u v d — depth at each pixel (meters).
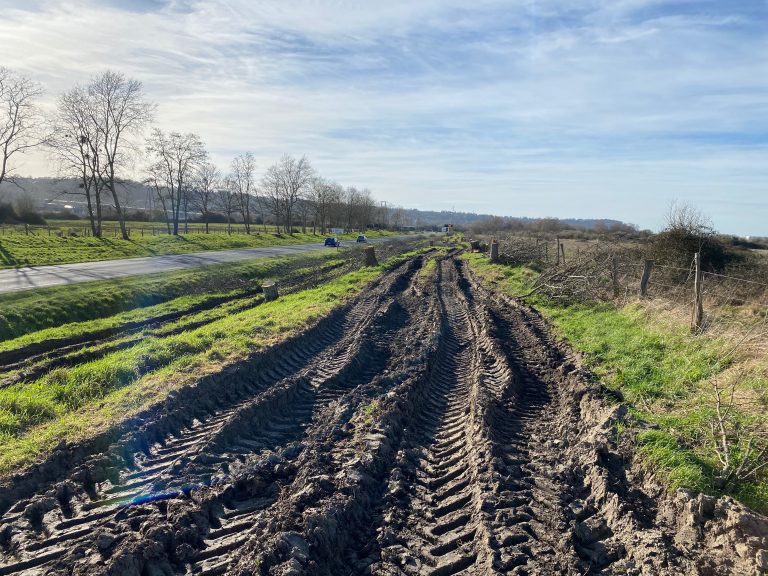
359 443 7.64
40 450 7.08
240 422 8.53
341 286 24.67
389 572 5.22
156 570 5.04
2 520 5.75
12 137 37.94
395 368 11.91
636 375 9.72
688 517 5.50
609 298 17.00
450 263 39.97
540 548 5.54
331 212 85.56
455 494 6.73
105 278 24.20
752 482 5.91
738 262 19.58
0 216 59.81
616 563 5.21
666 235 19.75
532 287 21.69
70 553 5.05
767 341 9.74
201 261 34.22
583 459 7.25
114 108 43.75
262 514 5.92
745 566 4.69
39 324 17.28
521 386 10.75
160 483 6.68
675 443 6.72
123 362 11.00
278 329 14.34
